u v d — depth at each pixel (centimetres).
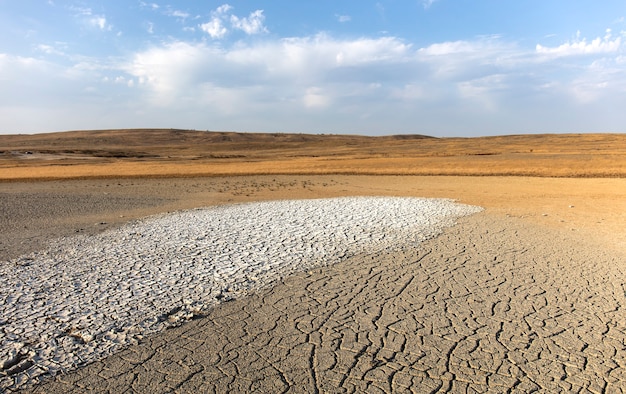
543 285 812
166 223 1483
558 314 677
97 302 726
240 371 514
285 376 504
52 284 816
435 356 548
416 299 743
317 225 1391
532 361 535
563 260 983
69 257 1017
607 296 753
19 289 788
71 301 730
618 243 1155
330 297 752
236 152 11169
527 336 602
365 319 661
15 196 2483
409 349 566
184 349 567
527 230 1328
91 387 482
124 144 16675
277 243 1141
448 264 949
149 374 507
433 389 477
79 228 1418
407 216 1567
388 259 988
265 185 3178
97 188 3038
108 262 968
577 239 1203
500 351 561
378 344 580
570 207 1867
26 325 636
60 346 573
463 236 1231
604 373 507
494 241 1170
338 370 516
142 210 1897
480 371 513
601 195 2320
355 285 812
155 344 580
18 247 1133
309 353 556
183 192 2727
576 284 817
